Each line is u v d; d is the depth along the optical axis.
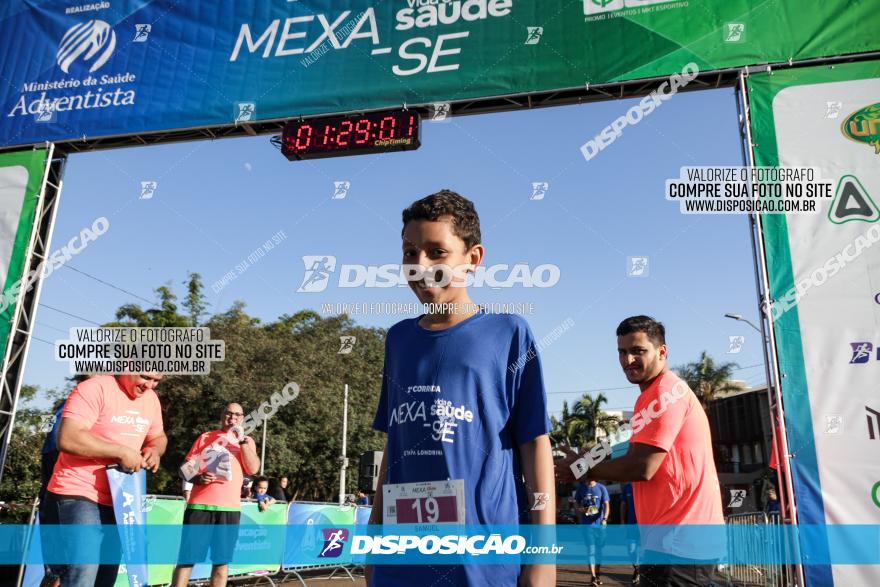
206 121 6.17
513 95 5.65
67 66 6.62
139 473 5.36
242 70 6.25
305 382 26.36
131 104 6.37
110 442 3.69
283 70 6.15
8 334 6.01
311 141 5.89
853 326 4.56
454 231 1.90
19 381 6.06
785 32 5.21
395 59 5.95
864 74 5.01
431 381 1.83
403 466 1.82
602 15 5.62
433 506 1.75
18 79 6.69
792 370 4.55
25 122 6.55
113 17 6.65
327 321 32.75
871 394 4.43
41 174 6.39
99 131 6.36
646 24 5.51
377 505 1.96
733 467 27.80
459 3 5.94
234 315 25.77
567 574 10.70
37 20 6.82
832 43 5.11
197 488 5.45
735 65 5.22
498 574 1.70
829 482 4.33
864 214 4.74
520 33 5.76
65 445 3.55
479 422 1.79
